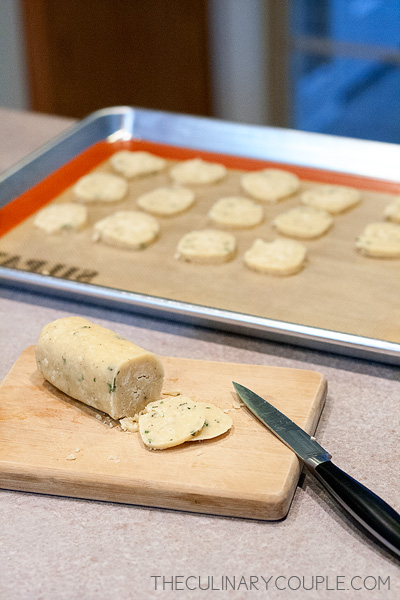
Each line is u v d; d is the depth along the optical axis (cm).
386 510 77
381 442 92
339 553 79
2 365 110
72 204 152
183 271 132
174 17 306
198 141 172
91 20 312
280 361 108
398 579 76
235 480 83
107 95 332
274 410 92
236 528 82
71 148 165
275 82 317
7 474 87
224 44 314
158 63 320
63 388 95
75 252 139
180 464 85
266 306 122
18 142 180
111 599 75
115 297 117
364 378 104
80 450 88
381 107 307
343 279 128
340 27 298
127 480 84
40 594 76
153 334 115
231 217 146
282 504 81
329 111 319
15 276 123
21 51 321
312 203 150
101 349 92
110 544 81
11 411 95
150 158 168
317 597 74
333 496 82
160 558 79
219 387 97
